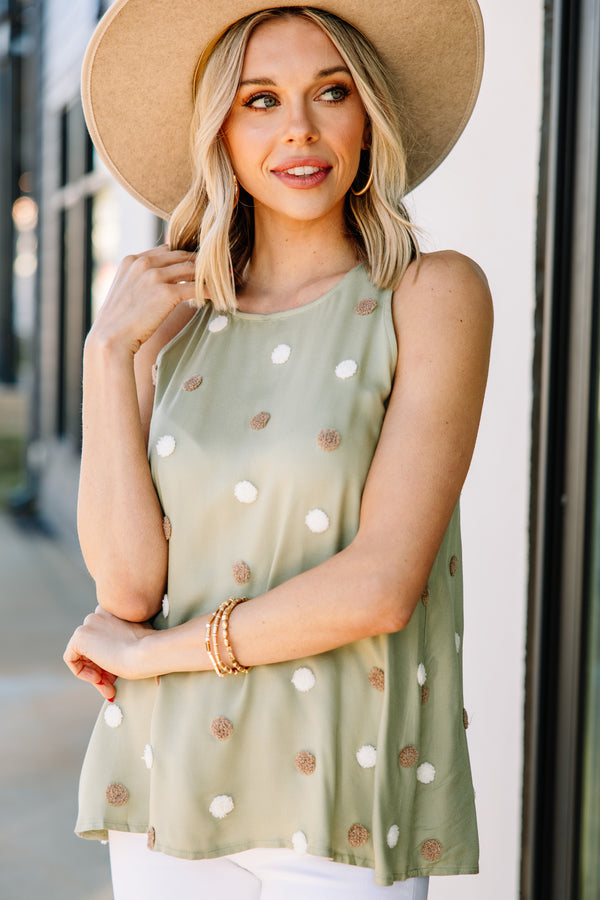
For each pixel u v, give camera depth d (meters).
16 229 14.76
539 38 2.26
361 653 1.45
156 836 1.47
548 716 2.29
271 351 1.55
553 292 2.24
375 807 1.42
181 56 1.66
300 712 1.45
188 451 1.52
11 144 12.36
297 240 1.62
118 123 1.77
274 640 1.40
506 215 2.36
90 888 2.96
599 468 2.22
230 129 1.58
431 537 1.40
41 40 8.70
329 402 1.46
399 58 1.68
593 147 2.18
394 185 1.58
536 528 2.28
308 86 1.52
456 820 1.51
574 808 2.26
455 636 1.56
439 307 1.47
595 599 2.23
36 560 7.52
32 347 9.26
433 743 1.52
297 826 1.43
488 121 2.42
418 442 1.42
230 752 1.45
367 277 1.55
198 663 1.45
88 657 1.56
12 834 3.30
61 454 8.21
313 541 1.45
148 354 1.70
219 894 1.49
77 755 3.94
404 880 1.47
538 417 2.28
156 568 1.56
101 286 6.99
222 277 1.60
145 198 1.87
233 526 1.50
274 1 1.53
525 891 2.31
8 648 5.34
